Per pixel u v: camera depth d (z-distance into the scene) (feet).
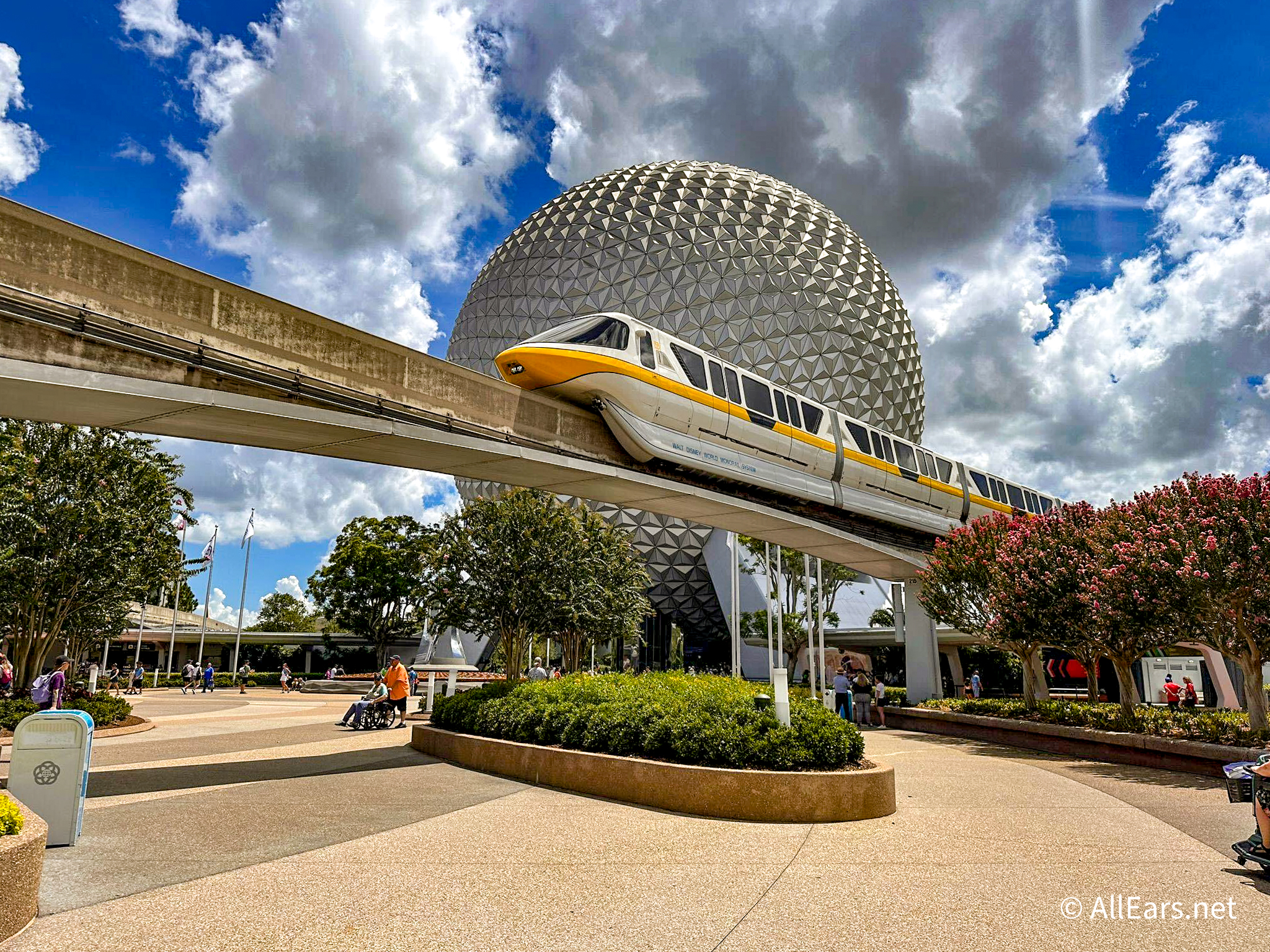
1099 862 25.90
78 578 73.15
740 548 161.38
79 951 16.57
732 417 78.07
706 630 195.52
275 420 44.91
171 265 41.19
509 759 42.47
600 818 31.81
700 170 183.93
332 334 48.62
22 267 35.65
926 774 49.55
